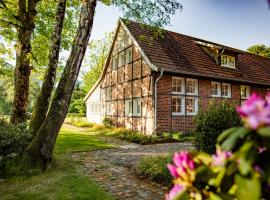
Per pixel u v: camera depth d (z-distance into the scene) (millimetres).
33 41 14766
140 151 10859
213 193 1340
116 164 8258
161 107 16016
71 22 14586
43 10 13352
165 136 14766
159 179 6203
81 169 7438
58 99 7383
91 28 7672
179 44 19641
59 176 6551
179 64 17203
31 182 6055
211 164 1400
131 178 6594
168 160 6652
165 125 16062
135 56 18234
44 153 7102
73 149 11086
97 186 5816
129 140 14227
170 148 11672
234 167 1220
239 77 19859
